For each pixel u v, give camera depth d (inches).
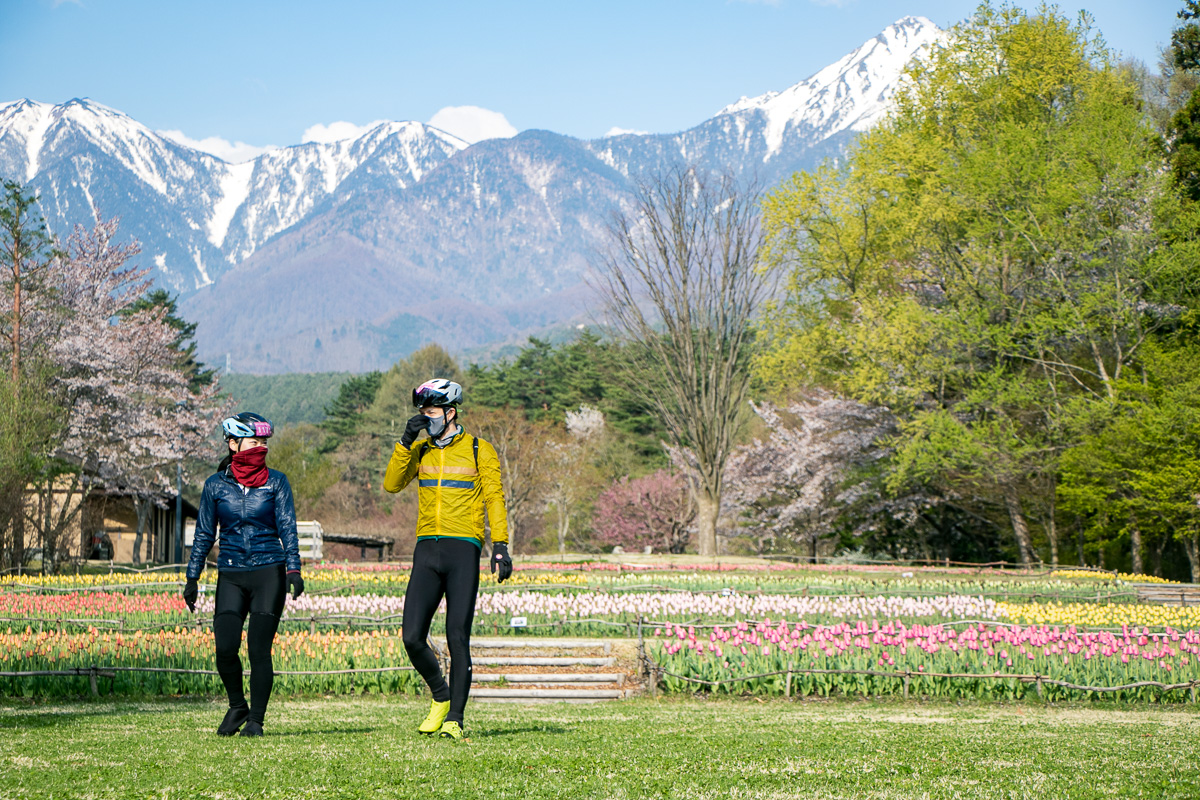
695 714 347.3
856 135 1412.4
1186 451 990.4
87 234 1472.7
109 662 422.3
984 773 166.7
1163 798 145.1
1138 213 1134.4
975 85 1352.1
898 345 1221.1
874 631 442.6
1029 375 1235.2
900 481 1247.5
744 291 1342.3
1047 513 1240.8
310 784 145.2
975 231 1182.9
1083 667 420.5
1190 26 1364.4
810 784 152.0
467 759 171.5
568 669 474.0
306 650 441.7
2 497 1040.8
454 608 206.7
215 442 1763.0
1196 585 880.9
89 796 134.4
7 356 1274.6
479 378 3265.3
